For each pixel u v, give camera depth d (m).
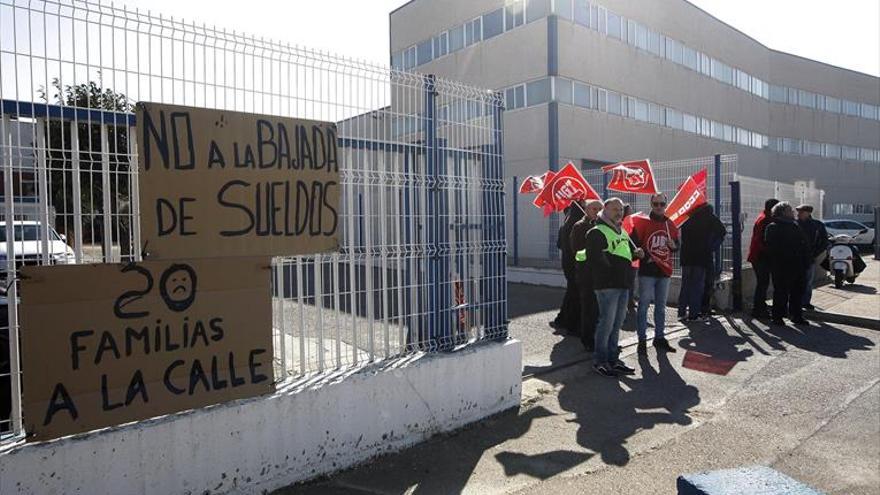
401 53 25.23
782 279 8.05
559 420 4.68
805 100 34.22
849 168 37.06
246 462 3.37
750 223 10.63
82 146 3.02
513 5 20.30
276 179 3.54
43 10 2.83
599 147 20.69
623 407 4.98
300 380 3.76
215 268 3.33
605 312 5.77
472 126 4.72
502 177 4.96
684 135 25.06
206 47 3.29
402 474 3.75
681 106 24.88
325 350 3.99
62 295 2.89
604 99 20.97
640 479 3.70
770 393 5.30
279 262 3.70
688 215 8.43
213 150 3.31
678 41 24.83
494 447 4.16
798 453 4.07
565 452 4.09
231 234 3.38
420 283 4.44
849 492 3.55
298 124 3.63
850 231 23.20
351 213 3.96
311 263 3.87
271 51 3.52
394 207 4.23
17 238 2.84
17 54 2.78
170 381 3.20
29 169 2.85
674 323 8.30
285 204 3.58
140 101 3.09
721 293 9.22
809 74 34.31
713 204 9.88
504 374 4.81
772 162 32.06
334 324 3.99
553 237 15.07
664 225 6.69
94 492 2.90
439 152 4.48
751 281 10.25
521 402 5.05
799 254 8.00
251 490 3.39
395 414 4.05
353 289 4.04
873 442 4.25
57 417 2.88
